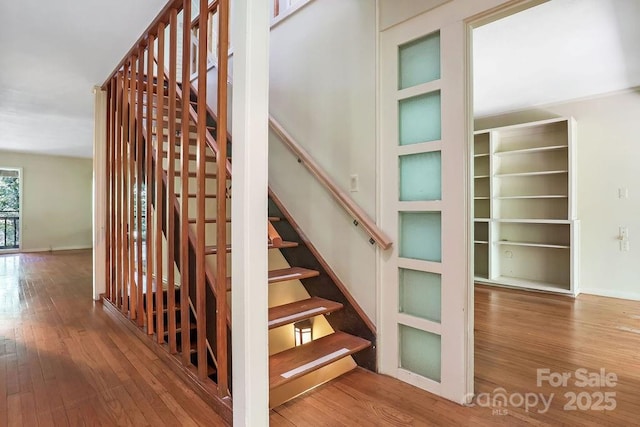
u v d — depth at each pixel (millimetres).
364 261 2260
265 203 1500
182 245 2010
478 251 4930
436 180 1933
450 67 1822
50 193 8266
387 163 2127
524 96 4039
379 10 2166
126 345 2469
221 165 1667
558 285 4191
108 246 3414
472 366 1822
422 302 1992
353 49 2344
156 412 1674
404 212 2070
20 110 4535
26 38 2715
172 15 2109
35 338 2588
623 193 3859
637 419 1650
